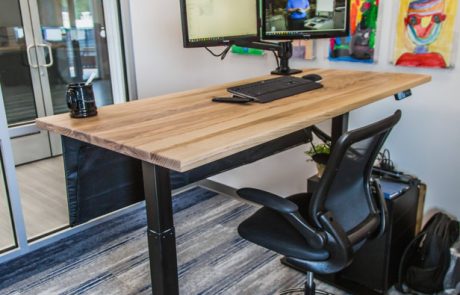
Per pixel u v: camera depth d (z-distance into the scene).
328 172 1.26
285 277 2.23
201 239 2.63
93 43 3.52
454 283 1.97
